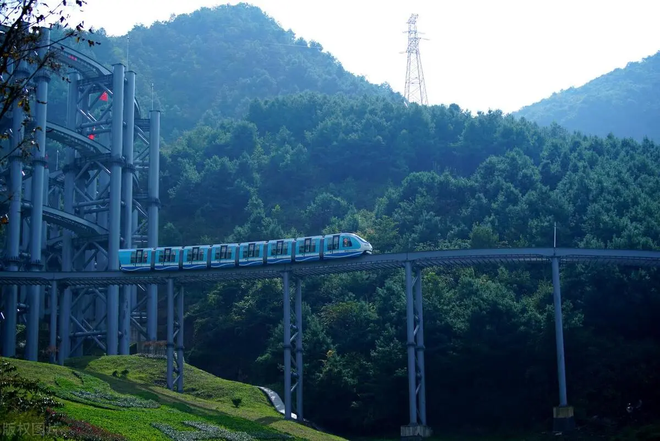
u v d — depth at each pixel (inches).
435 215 5634.8
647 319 3794.3
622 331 3850.9
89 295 5206.7
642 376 3408.0
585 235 4650.6
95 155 4731.8
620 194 5000.0
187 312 5536.4
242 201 6845.5
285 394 3486.7
